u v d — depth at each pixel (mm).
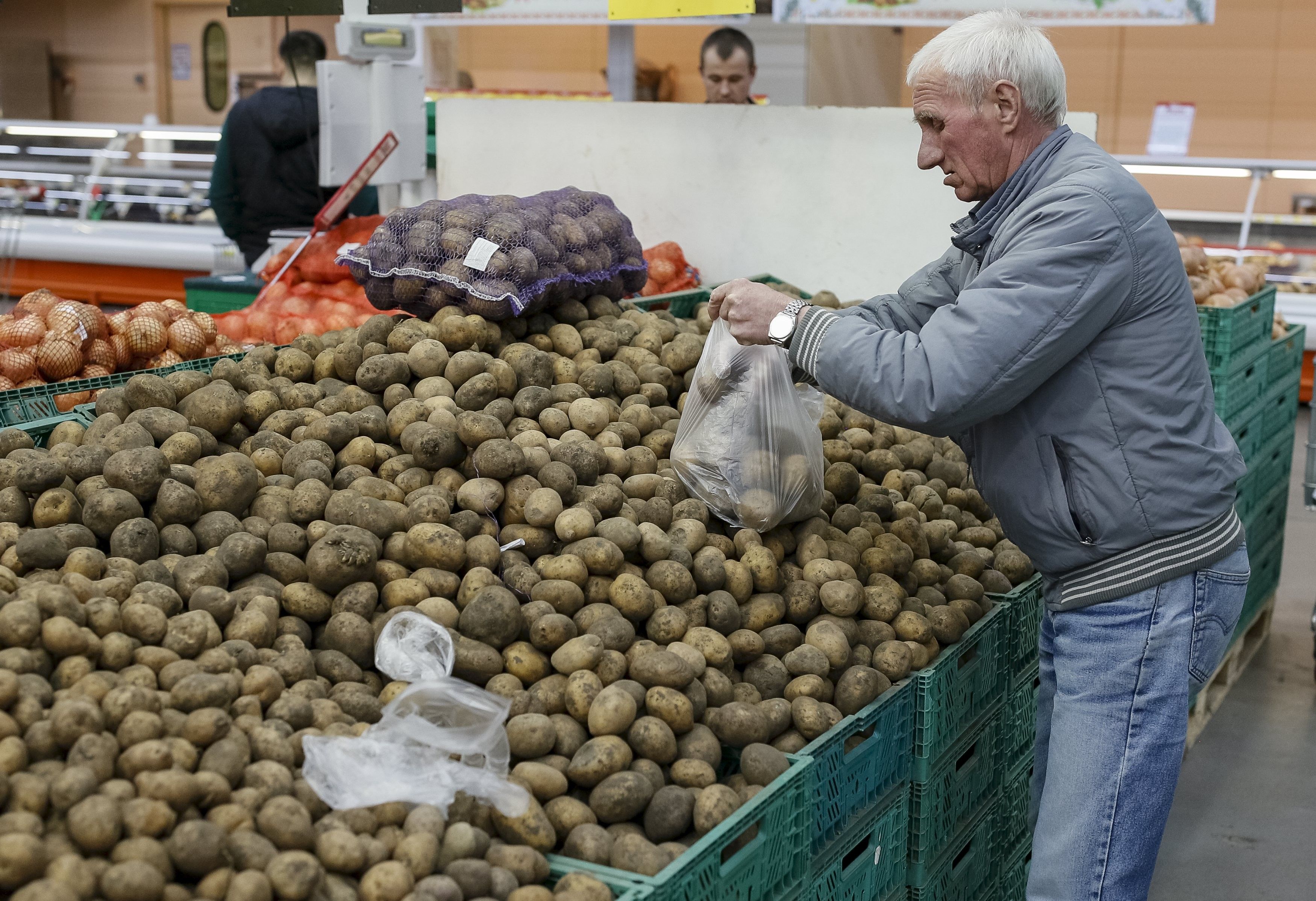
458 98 4930
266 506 2078
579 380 2789
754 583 2172
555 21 4938
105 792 1314
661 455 2555
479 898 1381
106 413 2324
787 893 1744
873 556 2336
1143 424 1906
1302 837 3312
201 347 3209
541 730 1688
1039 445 1973
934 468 3000
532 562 2127
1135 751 1987
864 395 1882
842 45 10125
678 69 12039
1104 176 1858
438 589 1954
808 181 4473
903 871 2191
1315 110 10133
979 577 2562
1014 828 2750
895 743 2105
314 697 1682
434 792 1477
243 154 5395
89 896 1217
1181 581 1973
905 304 2400
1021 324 1798
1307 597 5258
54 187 7797
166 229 7586
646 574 2088
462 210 3002
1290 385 4742
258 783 1420
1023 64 1910
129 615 1642
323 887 1331
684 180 4652
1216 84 10461
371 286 3008
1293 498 6547
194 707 1491
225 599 1756
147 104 13016
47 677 1539
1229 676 4234
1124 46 10695
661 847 1561
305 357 2631
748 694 1966
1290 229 7004
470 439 2234
